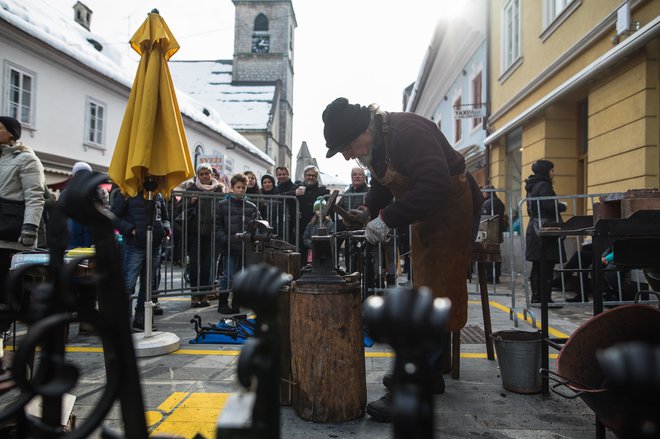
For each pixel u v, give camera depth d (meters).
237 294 0.85
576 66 8.35
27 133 14.55
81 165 4.30
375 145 2.51
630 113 6.64
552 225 3.17
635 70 6.52
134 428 0.96
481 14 13.94
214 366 3.40
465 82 16.38
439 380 2.78
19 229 4.20
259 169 38.00
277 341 0.85
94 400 2.69
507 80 12.02
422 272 2.67
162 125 4.02
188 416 2.47
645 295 5.30
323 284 2.41
